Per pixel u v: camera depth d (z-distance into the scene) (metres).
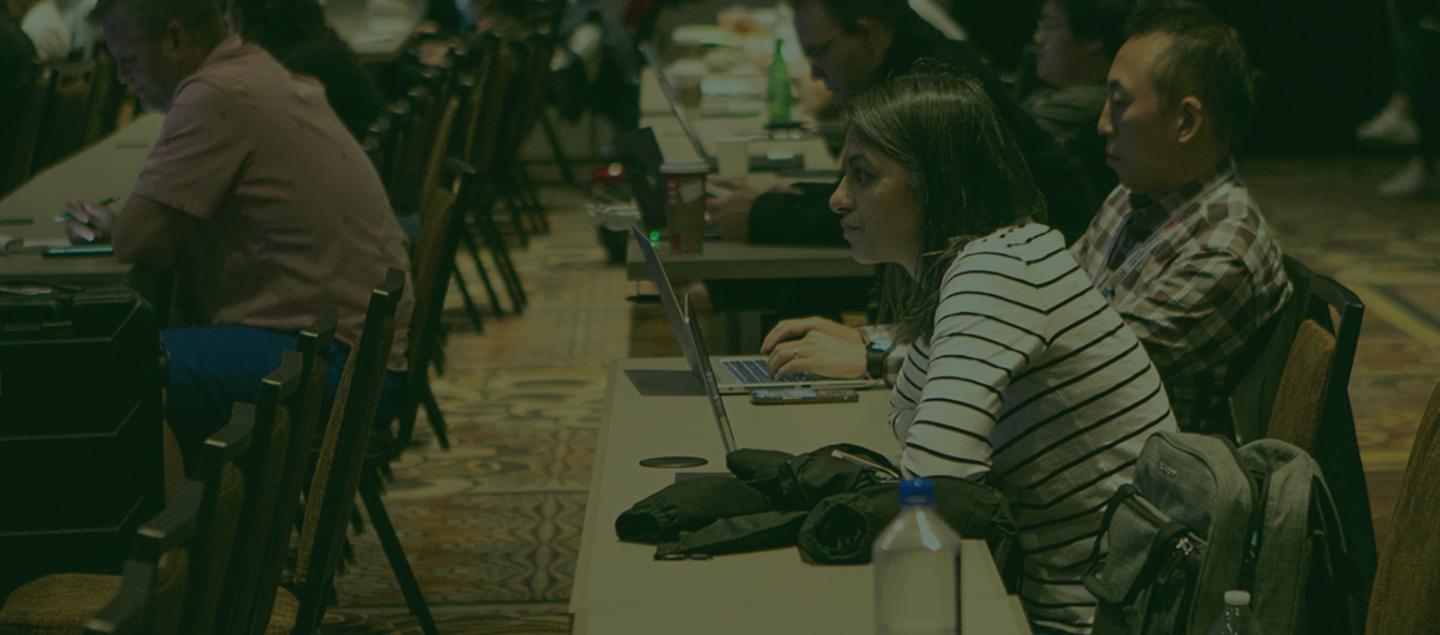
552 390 8.54
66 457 4.19
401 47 13.12
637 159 6.04
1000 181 3.37
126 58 5.79
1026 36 16.62
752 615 2.68
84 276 5.50
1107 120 4.46
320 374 3.20
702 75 10.20
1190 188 4.39
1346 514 3.56
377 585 5.91
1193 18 4.38
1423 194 14.24
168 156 5.52
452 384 8.69
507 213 13.68
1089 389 3.37
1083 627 3.42
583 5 13.84
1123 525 3.02
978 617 2.67
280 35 8.20
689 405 4.15
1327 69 16.33
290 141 5.58
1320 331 3.71
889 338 4.25
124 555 4.26
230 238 5.59
